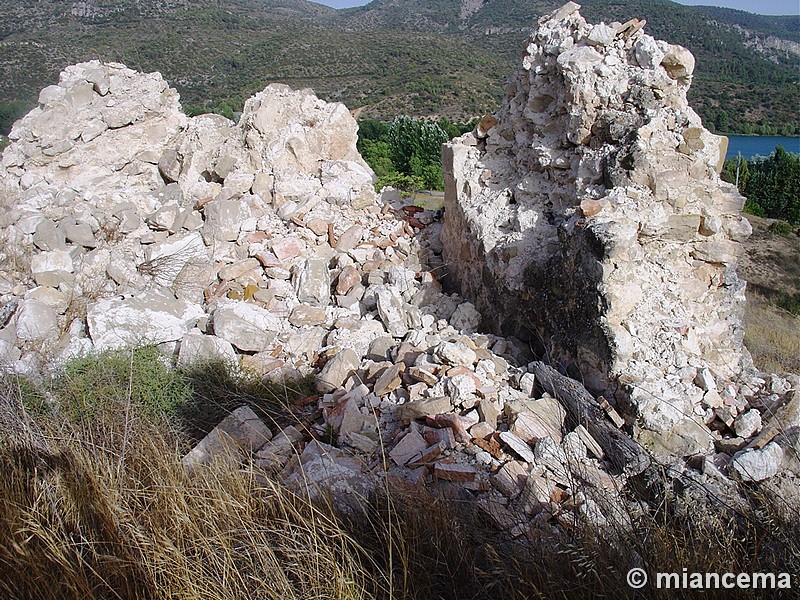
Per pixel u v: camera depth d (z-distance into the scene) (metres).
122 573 2.37
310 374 4.30
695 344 3.87
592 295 3.65
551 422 3.56
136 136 6.66
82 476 2.76
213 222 5.88
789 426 3.31
